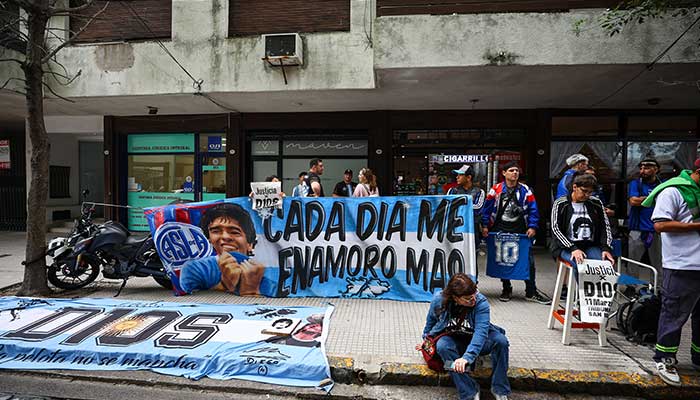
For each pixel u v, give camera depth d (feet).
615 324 15.42
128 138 37.86
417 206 18.03
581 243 14.56
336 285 18.28
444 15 22.36
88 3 19.35
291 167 35.40
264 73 27.22
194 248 18.83
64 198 43.91
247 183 35.73
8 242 34.35
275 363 11.96
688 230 11.15
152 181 37.86
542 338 14.06
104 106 32.71
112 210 37.19
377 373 11.80
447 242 17.66
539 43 21.86
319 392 11.34
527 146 32.50
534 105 31.24
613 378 11.43
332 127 34.09
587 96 28.35
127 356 12.48
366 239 18.28
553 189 32.65
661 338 11.47
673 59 21.07
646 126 32.35
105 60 28.55
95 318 15.10
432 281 17.65
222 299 17.99
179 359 12.27
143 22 29.60
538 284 21.12
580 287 13.52
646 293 14.02
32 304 16.70
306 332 13.97
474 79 24.49
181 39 27.86
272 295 18.31
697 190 11.28
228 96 28.94
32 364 12.50
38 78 18.92
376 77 24.26
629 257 19.81
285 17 28.35
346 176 28.86
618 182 32.24
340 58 26.58
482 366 11.80
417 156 33.86
